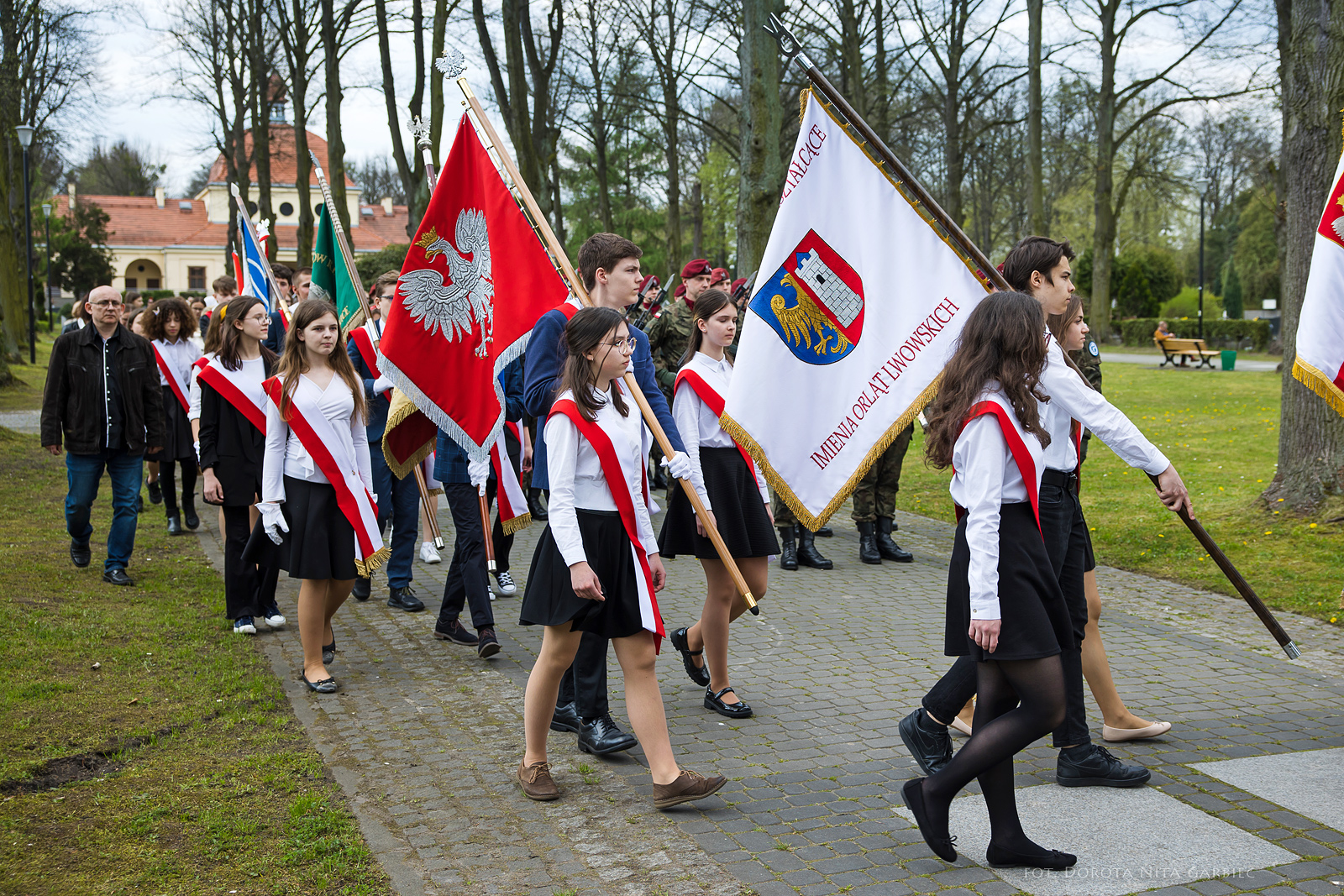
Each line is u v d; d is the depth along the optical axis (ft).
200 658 17.37
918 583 23.48
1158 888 9.83
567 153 108.06
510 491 17.70
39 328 143.95
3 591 20.45
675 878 10.13
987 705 10.19
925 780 10.13
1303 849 10.59
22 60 84.48
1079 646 12.03
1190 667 17.13
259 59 85.56
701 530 14.51
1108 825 11.19
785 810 11.70
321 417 15.88
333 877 10.18
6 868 10.27
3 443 44.01
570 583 11.52
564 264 13.91
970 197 127.75
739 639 18.85
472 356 16.84
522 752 13.51
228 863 10.44
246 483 18.57
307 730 14.29
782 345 14.38
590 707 13.52
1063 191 133.80
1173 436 47.55
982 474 9.77
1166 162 104.99
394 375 16.69
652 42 82.94
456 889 9.92
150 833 11.09
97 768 12.92
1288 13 60.23
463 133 16.69
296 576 15.79
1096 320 105.29
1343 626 19.51
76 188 228.84
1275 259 153.69
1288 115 26.86
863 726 14.39
